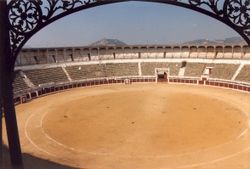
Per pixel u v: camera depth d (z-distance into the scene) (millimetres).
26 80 50250
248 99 43188
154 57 68875
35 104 42156
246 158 20062
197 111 35625
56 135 26984
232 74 55188
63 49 64062
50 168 18688
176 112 35281
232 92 49875
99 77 61750
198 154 21188
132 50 71250
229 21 5277
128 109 37531
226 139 24609
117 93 50375
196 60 64625
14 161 5414
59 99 45844
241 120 30938
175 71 63375
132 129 28438
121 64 67250
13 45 5023
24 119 33250
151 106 38969
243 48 60188
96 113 35719
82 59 67312
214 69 59438
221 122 30312
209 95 46906
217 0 5133
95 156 21266
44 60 60750
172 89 53969
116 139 25438
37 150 22734
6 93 5125
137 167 18828
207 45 64938
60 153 22031
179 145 23391
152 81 63219
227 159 19969
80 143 24578
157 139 25109
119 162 19891
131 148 22969
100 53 70375
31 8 4949
